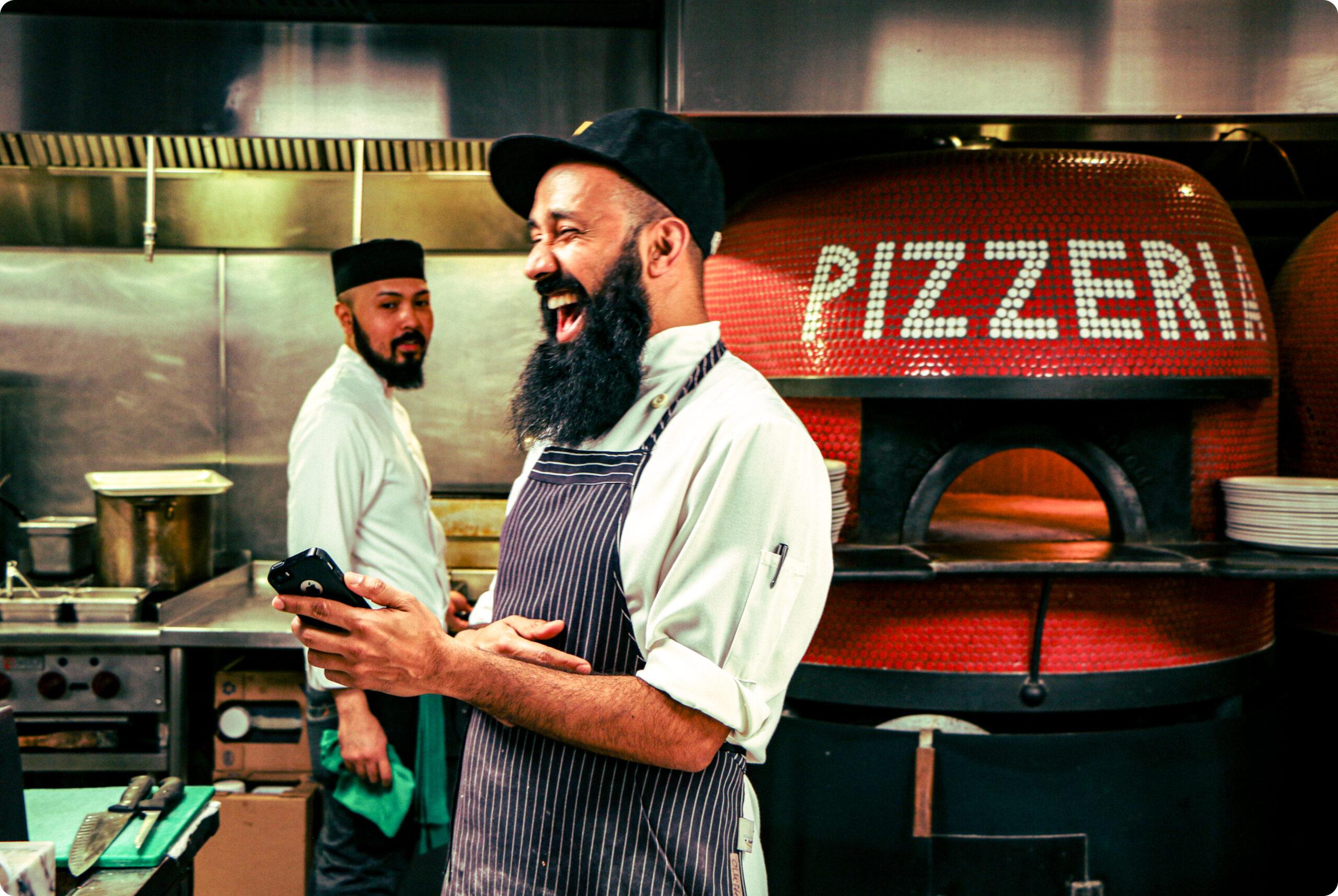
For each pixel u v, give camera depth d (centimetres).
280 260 298
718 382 117
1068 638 193
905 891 188
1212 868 195
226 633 230
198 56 228
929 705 195
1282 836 212
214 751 249
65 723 232
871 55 185
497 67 231
